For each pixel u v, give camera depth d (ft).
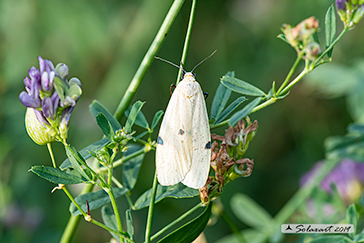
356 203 0.76
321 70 0.95
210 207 0.65
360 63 0.94
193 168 0.65
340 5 0.63
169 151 0.66
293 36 0.62
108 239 1.14
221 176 0.65
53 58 1.20
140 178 1.22
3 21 1.15
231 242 0.82
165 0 1.17
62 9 1.17
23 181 1.08
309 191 0.81
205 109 0.67
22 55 1.16
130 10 1.21
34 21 1.16
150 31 1.18
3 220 1.00
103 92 1.18
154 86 1.25
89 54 1.20
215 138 0.66
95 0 1.20
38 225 1.04
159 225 1.18
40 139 0.63
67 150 0.63
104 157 0.64
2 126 1.10
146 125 0.68
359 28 1.25
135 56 1.19
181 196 0.65
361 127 0.75
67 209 1.10
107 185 0.64
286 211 0.82
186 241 0.65
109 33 1.20
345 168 0.81
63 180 0.63
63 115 0.63
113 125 0.67
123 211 1.17
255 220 0.82
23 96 0.62
